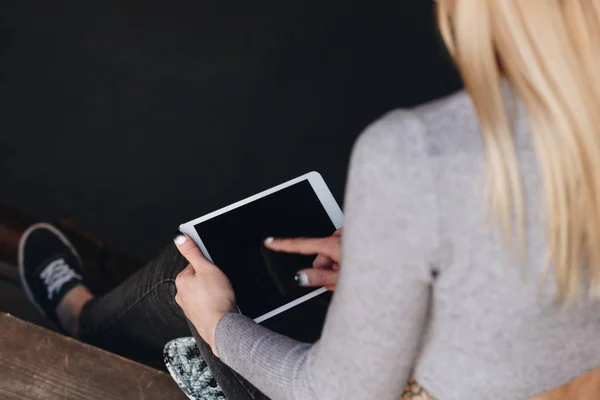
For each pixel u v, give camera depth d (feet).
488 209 2.28
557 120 2.20
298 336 4.38
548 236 2.36
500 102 2.26
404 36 8.02
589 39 2.17
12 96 7.78
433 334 2.65
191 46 8.06
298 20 8.17
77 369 4.89
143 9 8.29
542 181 2.31
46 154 7.47
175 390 4.88
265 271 4.19
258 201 4.37
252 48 8.02
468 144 2.27
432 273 2.43
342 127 7.56
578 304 2.56
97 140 7.55
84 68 7.94
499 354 2.57
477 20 2.26
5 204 7.16
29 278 6.69
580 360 2.73
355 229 2.40
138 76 7.89
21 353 4.92
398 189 2.29
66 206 7.21
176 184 7.32
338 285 2.56
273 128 7.57
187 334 5.06
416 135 2.28
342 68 7.87
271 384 3.08
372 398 2.64
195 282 3.82
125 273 6.91
